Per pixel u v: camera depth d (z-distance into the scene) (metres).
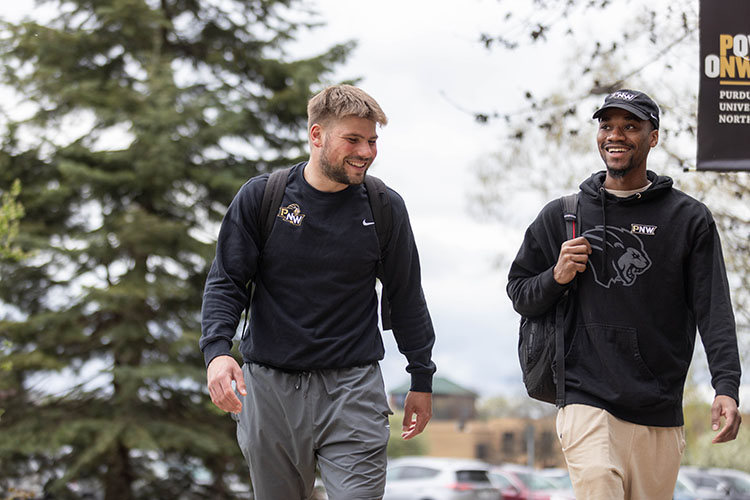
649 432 3.82
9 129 15.95
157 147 15.50
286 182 3.69
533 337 3.98
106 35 17.20
